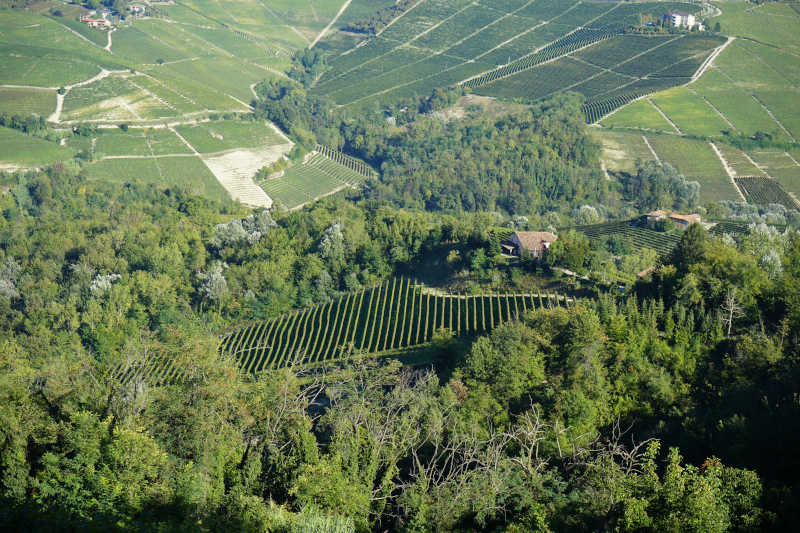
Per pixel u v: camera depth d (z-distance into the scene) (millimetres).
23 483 42094
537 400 64062
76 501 40375
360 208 178375
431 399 62719
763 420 48406
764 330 70438
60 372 53969
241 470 49938
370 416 59656
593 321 70125
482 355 68812
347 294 120312
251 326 115438
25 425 46125
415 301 108062
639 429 59219
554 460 53781
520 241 116500
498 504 47781
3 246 158375
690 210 159250
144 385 55625
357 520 46844
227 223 149500
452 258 116062
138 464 43344
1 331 117938
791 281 74188
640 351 67750
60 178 194500
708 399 60969
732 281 76188
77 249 147375
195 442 49969
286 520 42844
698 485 35375
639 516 35719
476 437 55750
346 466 51281
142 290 123688
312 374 90500
